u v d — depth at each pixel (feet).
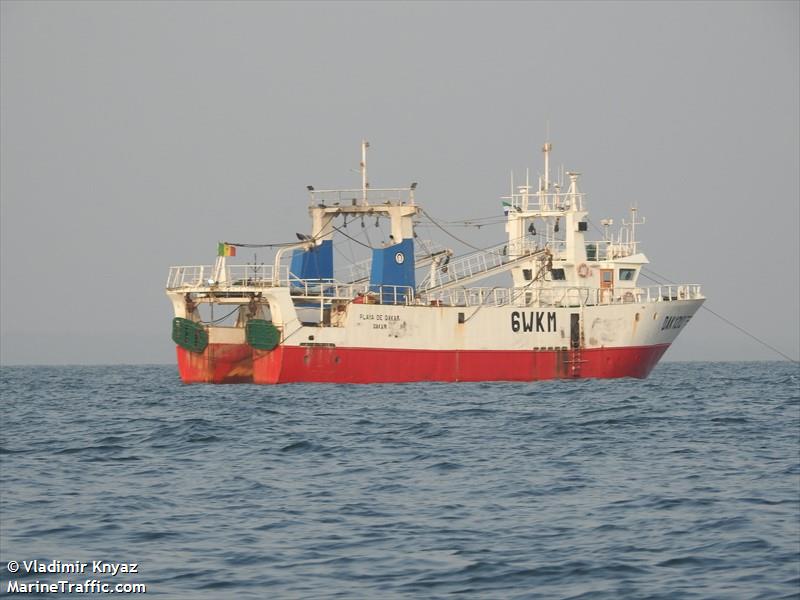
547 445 327.88
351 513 221.87
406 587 169.17
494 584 170.40
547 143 634.43
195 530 207.00
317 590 167.84
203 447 329.72
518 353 595.88
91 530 207.41
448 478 265.13
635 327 614.75
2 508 228.22
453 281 619.67
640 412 432.25
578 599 162.40
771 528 203.00
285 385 566.77
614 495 238.89
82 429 394.11
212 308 618.44
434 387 556.92
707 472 270.05
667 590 165.68
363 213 597.52
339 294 588.91
